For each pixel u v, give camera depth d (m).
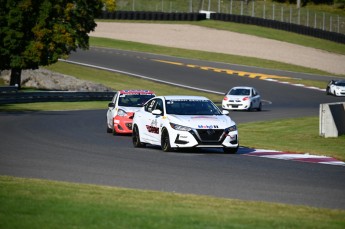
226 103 120.50
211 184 38.09
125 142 65.44
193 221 25.84
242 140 69.31
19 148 55.16
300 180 40.69
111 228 24.27
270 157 53.94
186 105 57.91
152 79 175.75
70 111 110.31
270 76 192.25
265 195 34.62
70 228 24.14
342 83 163.62
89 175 41.00
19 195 30.75
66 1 143.88
